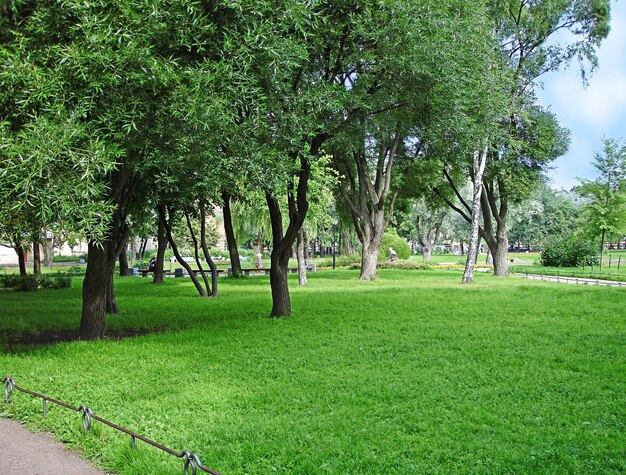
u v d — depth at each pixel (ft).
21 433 20.45
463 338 36.83
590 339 35.78
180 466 16.81
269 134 37.76
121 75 29.63
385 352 32.96
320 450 17.78
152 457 17.19
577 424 20.13
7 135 26.86
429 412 21.47
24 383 26.30
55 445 19.27
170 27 31.50
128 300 67.15
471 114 62.59
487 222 114.11
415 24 39.70
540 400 23.07
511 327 40.96
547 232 223.92
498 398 23.34
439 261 215.31
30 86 27.50
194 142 34.37
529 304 54.24
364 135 56.80
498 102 66.80
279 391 24.79
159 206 61.11
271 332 40.32
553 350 32.58
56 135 26.12
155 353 33.40
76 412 21.79
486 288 73.05
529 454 17.37
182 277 121.39
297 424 20.30
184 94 30.37
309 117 38.14
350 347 34.30
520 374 27.04
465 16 50.42
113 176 39.42
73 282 105.29
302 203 47.32
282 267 49.52
